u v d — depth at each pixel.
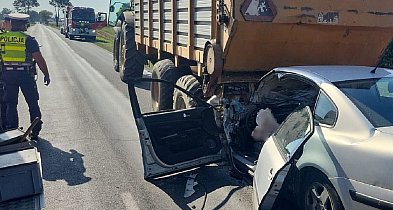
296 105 4.65
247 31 4.66
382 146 2.65
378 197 2.58
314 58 5.40
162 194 4.57
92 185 4.82
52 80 13.52
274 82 4.54
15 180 3.33
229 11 4.59
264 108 4.77
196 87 5.82
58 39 40.03
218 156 4.75
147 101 9.70
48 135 6.93
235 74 5.17
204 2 5.34
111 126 7.55
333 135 3.05
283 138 3.57
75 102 9.78
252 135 4.64
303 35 4.97
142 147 4.45
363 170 2.70
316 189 3.22
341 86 3.35
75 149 6.18
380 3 5.06
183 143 4.65
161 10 7.29
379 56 5.73
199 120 4.75
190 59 5.92
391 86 3.44
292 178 3.56
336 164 2.91
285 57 5.25
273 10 4.61
